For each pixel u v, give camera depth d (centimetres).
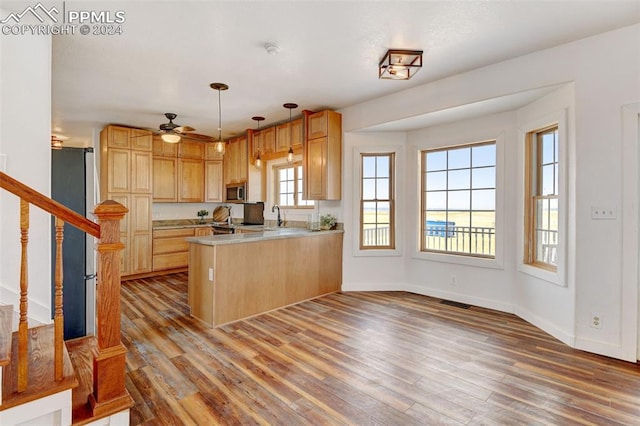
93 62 307
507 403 200
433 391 213
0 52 216
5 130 216
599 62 263
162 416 188
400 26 248
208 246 336
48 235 227
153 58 299
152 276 560
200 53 290
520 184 352
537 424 182
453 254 418
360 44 276
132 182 532
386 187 468
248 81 356
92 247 293
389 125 420
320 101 428
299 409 195
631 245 253
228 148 638
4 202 212
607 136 261
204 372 237
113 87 370
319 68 324
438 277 429
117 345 171
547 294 312
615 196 258
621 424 181
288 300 397
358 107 439
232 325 333
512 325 329
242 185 600
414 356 262
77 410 167
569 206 283
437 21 242
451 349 275
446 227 429
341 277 468
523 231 348
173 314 366
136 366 245
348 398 206
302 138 476
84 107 441
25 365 149
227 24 244
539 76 292
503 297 373
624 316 255
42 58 230
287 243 396
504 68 312
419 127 431
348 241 463
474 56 301
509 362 252
